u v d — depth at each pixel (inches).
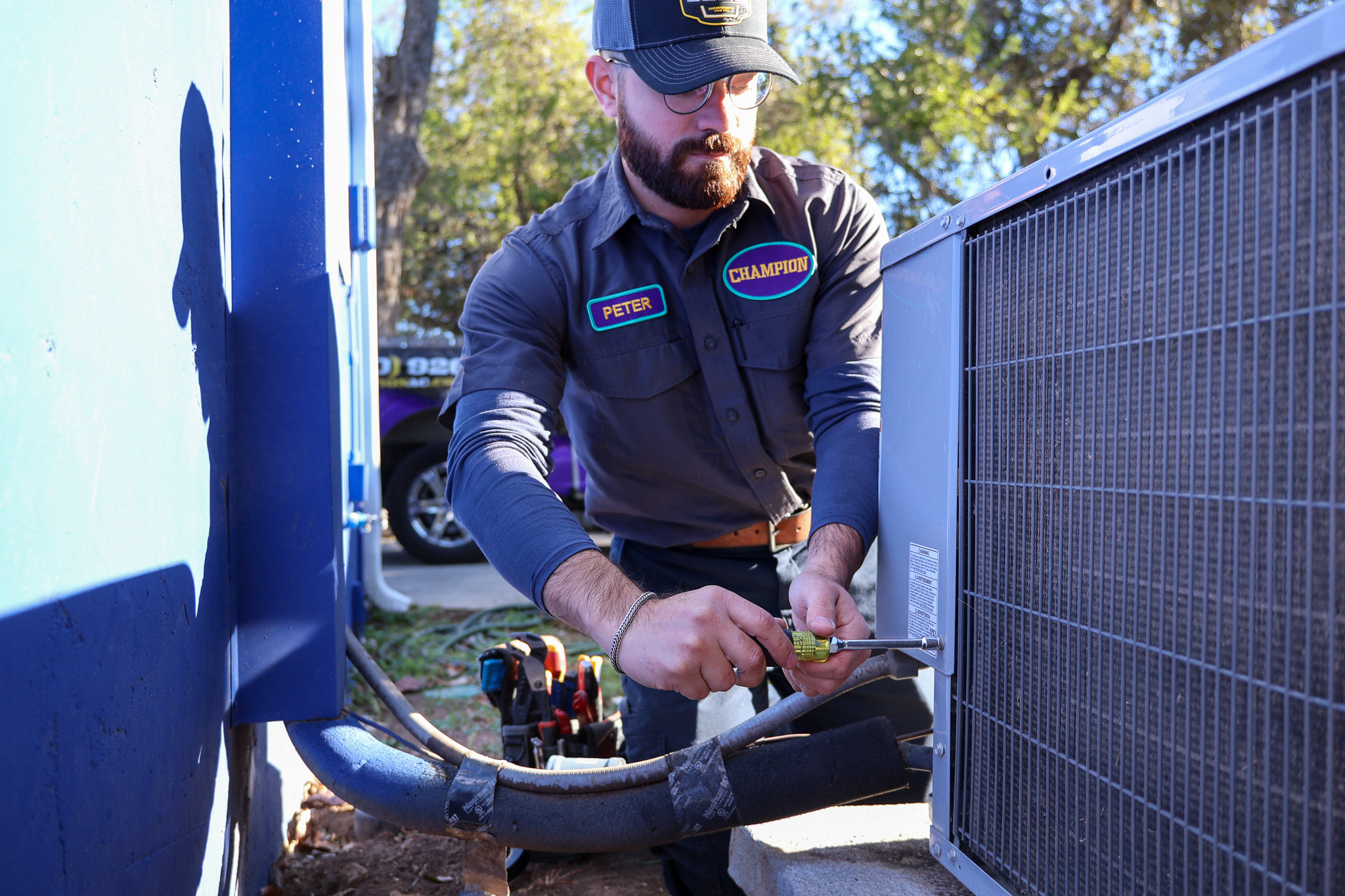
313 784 109.5
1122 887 34.9
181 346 55.4
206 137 61.1
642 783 57.4
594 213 74.3
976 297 44.9
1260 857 28.7
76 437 41.4
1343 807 26.3
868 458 62.5
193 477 57.6
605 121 614.9
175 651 54.3
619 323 72.3
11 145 35.8
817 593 51.3
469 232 668.1
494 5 621.9
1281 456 27.7
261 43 68.0
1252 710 28.8
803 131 471.2
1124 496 34.4
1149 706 33.5
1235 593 29.5
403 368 262.8
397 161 412.8
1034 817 41.1
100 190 43.8
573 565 52.3
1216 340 29.8
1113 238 34.7
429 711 143.4
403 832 95.7
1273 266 27.7
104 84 44.3
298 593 68.4
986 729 45.3
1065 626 38.4
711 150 64.8
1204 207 30.3
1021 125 446.6
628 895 84.7
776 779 56.2
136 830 48.5
